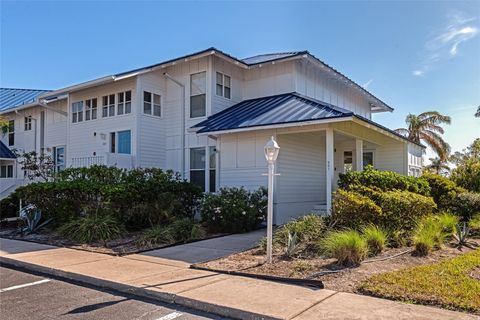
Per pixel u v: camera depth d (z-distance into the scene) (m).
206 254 8.40
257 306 4.94
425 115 30.91
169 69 17.48
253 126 12.48
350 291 5.57
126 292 5.99
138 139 16.31
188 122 16.64
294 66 16.64
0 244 10.05
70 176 13.11
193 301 5.25
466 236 9.22
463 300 4.96
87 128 18.69
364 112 23.50
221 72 16.69
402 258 7.42
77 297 5.75
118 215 11.38
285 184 13.85
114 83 17.64
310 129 12.34
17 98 28.27
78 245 9.73
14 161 24.48
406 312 4.66
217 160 14.52
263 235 10.98
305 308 4.85
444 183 13.97
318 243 8.17
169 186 12.53
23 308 5.22
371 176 10.80
